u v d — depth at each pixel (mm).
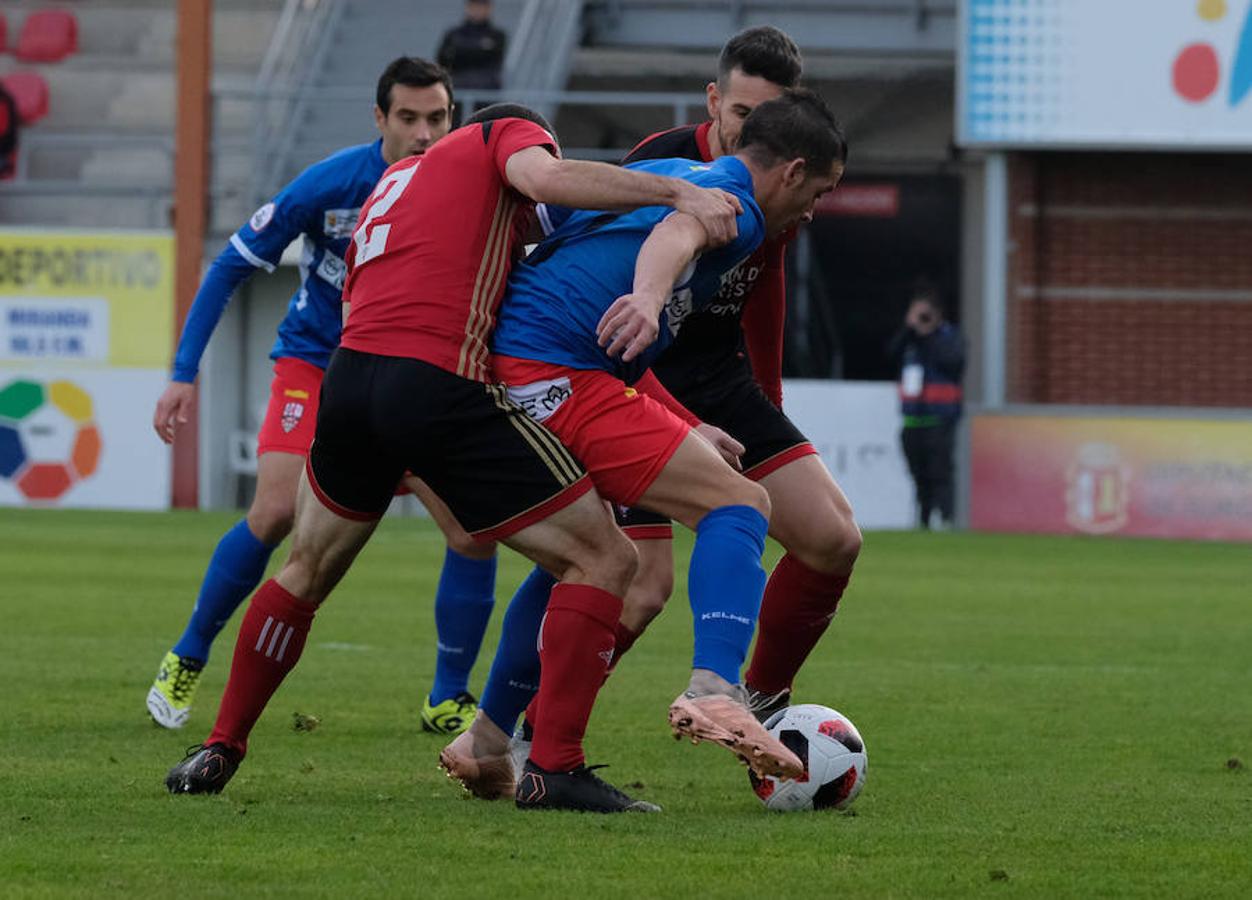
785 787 16984
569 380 16203
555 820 16078
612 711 24047
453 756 17359
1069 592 43469
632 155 20766
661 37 81188
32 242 68625
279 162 75188
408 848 14703
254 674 17359
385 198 16594
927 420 65562
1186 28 69500
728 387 20203
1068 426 65500
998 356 72812
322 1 80750
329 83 79125
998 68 70188
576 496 16125
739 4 80812
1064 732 22781
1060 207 77875
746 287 19938
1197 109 69625
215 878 13539
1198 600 41812
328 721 22969
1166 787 18750
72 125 85750
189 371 23484
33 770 18688
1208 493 64562
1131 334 78000
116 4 89250
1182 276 77875
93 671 27297
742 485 16297
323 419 16516
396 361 16016
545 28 77938
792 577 19766
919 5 80250
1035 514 65688
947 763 20328
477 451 16047
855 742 17188
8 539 52688
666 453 16125
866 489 66625
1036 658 30984
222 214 76500
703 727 15383
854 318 86500
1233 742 22047
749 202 16562
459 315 16078
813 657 30906
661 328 16672
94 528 57375
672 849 14820
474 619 22016
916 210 85062
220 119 84438
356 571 46000
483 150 16391
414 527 63906
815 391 66562
